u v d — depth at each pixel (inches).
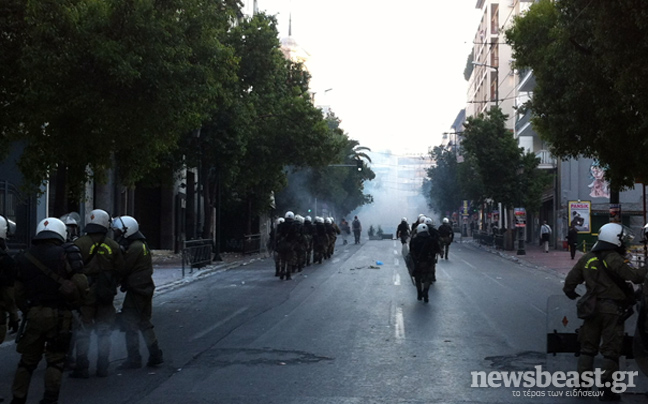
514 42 746.2
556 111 642.2
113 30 493.0
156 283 792.9
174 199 1497.3
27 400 277.1
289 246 849.5
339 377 316.5
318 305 593.6
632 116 535.8
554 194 1838.1
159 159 1120.8
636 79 464.4
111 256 319.9
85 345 313.4
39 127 502.9
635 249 977.5
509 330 457.7
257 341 412.8
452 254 1518.2
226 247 1622.8
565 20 586.9
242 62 1109.7
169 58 518.0
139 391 290.0
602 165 658.2
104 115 494.9
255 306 591.5
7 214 758.5
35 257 257.6
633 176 642.2
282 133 1250.0
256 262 1278.3
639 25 437.4
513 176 1723.7
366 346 395.9
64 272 259.1
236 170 1182.3
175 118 543.8
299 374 322.7
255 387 296.8
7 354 385.7
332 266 1098.7
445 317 518.6
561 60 603.2
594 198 1743.4
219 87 635.5
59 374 258.1
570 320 302.4
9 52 462.9
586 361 281.3
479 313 543.8
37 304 256.1
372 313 540.1
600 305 273.1
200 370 331.6
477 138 1756.9
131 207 1290.6
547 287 778.2
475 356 368.5
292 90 1347.2
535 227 2279.8
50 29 456.1
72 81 484.4
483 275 944.3
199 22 568.4
